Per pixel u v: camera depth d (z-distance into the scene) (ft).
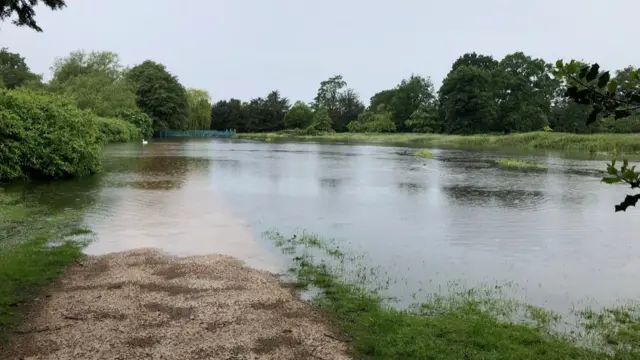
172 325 19.61
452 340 18.61
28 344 17.63
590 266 30.32
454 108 257.75
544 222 43.39
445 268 29.48
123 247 32.53
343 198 55.77
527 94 253.24
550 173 86.02
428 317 21.39
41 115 63.36
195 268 27.43
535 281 27.30
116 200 50.42
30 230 36.09
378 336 18.97
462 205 52.06
